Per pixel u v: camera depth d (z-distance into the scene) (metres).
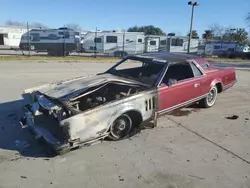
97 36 27.30
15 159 3.76
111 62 19.19
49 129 4.08
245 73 14.88
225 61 25.50
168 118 5.79
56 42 25.23
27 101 6.63
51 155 3.90
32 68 13.23
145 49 28.00
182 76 5.55
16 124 5.07
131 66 5.75
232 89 9.41
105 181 3.30
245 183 3.38
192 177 3.47
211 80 6.32
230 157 4.06
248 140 4.73
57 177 3.35
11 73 11.17
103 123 4.03
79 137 3.76
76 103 4.12
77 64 16.58
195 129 5.18
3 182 3.20
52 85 5.08
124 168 3.62
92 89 4.52
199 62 6.13
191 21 23.62
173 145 4.41
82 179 3.33
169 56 5.84
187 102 5.64
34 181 3.25
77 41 26.42
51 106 3.96
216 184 3.33
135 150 4.17
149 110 4.70
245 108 6.83
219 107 6.81
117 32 27.11
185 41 29.02
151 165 3.73
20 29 33.03
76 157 3.88
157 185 3.27
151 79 5.05
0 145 4.18
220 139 4.74
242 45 46.31
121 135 4.54
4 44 32.53
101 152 4.06
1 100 6.70
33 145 4.22
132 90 4.84
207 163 3.85
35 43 24.75
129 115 4.54
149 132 4.95
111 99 4.61
